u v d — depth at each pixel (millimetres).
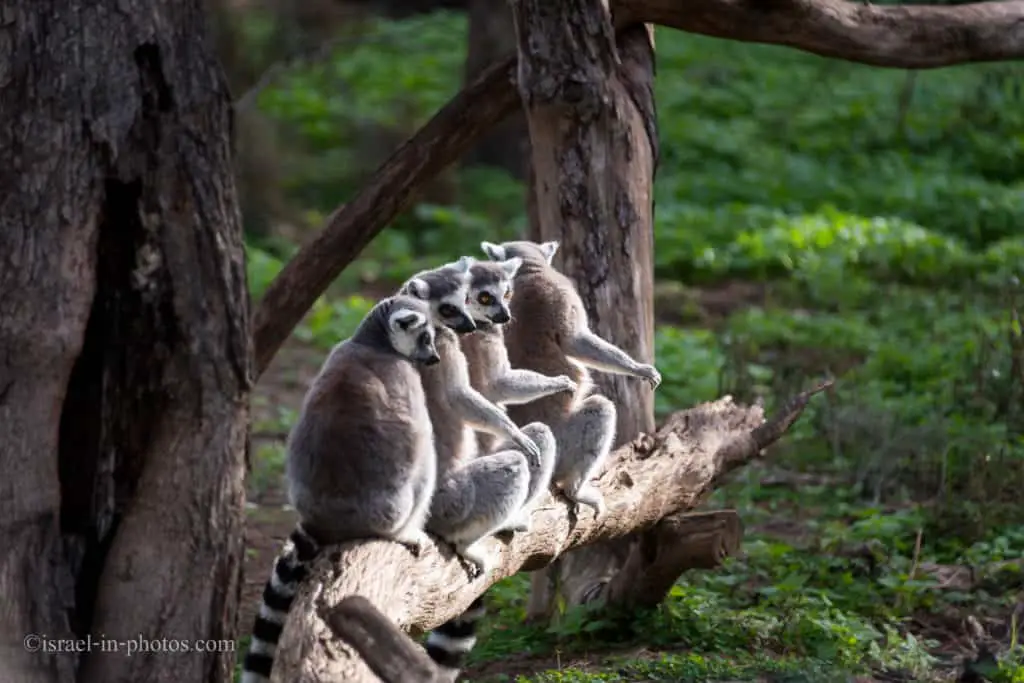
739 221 29578
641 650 11172
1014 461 15219
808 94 38562
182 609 7730
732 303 25625
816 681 10211
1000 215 30141
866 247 27297
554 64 11641
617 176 11766
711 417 11719
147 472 7816
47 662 7551
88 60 7598
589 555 12242
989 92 36500
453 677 9453
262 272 25875
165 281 7758
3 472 7543
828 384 12180
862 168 33594
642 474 10609
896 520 14445
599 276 11711
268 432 18875
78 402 7883
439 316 8578
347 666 6375
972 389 17938
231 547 7902
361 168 34062
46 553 7617
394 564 7438
